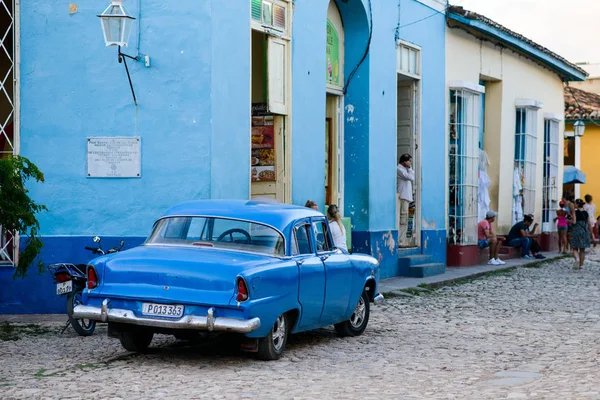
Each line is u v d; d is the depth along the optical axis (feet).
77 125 45.96
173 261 30.60
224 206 34.35
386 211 65.87
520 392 26.45
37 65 45.98
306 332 40.55
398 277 66.23
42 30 45.96
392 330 41.63
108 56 45.88
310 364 32.24
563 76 106.83
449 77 76.74
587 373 29.78
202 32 46.01
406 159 68.95
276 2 52.24
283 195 53.52
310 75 56.03
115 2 41.88
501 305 52.37
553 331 41.70
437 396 26.22
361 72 63.21
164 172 45.96
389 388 27.68
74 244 45.83
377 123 64.44
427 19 72.18
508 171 89.92
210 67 46.03
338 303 36.68
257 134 54.03
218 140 46.62
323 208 57.57
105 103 45.88
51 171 45.93
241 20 48.34
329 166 63.36
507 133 89.56
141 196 45.91
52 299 45.65
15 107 45.96
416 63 71.10
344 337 39.24
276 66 52.42
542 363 32.63
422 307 51.01
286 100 53.52
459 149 77.25
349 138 63.62
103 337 38.11
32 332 39.47
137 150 45.91
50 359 32.58
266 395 26.40
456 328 42.47
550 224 103.24
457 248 76.79
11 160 37.88
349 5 62.08
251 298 29.91
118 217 45.88
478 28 77.97
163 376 29.32
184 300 29.91
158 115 45.98
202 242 32.99
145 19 45.91
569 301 54.80
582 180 122.93
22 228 38.58
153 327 30.63
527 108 92.58
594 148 140.46
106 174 45.88
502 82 87.71
